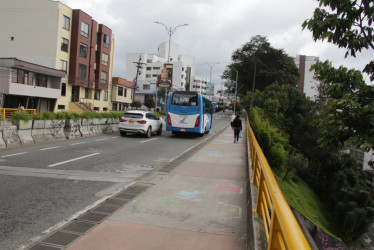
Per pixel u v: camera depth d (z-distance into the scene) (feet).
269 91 151.53
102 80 167.02
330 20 18.75
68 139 54.49
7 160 31.99
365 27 18.76
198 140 64.49
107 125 70.69
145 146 50.08
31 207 17.95
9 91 104.88
